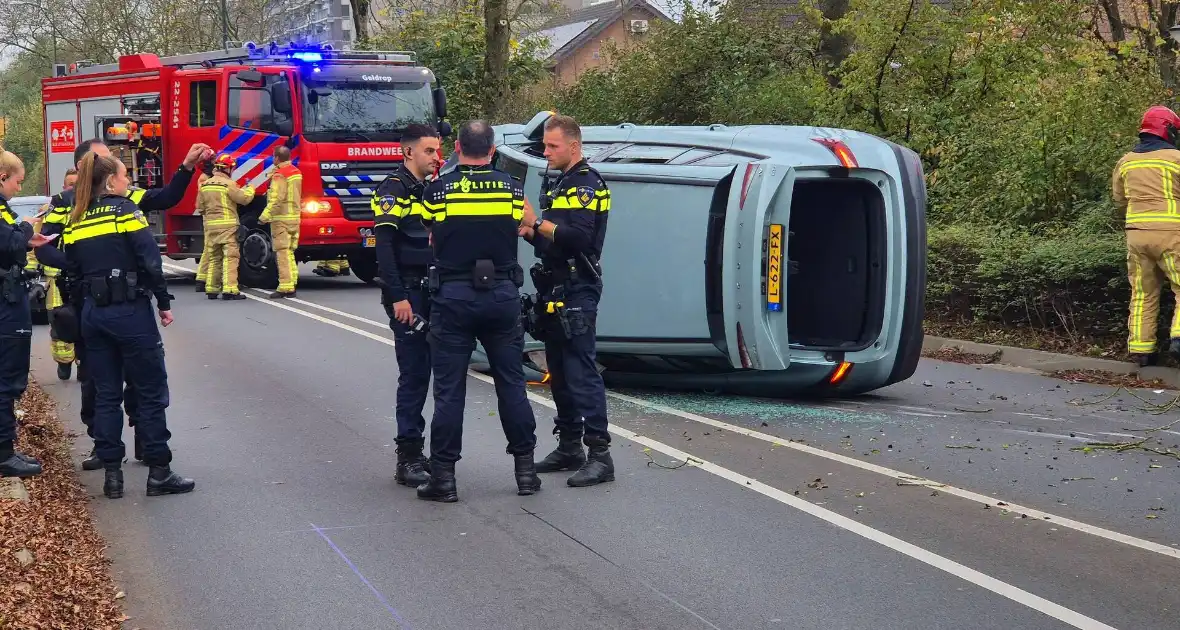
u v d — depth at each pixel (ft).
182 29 124.98
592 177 21.02
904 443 24.13
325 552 17.74
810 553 17.37
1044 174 40.98
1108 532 18.22
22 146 175.52
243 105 55.93
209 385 31.17
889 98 52.37
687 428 25.61
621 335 27.99
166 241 59.41
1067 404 28.25
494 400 28.89
